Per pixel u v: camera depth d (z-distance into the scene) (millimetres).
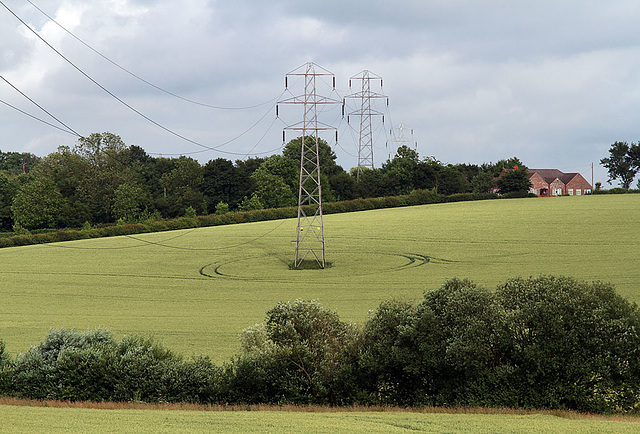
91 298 63906
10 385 30844
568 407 26516
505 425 22531
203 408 27875
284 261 80750
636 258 69062
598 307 27328
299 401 29125
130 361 30516
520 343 27906
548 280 29562
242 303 59094
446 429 22047
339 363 29797
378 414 25141
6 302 62312
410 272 70188
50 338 33250
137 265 81812
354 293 60938
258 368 29578
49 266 82375
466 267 70562
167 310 57000
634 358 26125
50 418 24062
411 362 28344
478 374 27438
